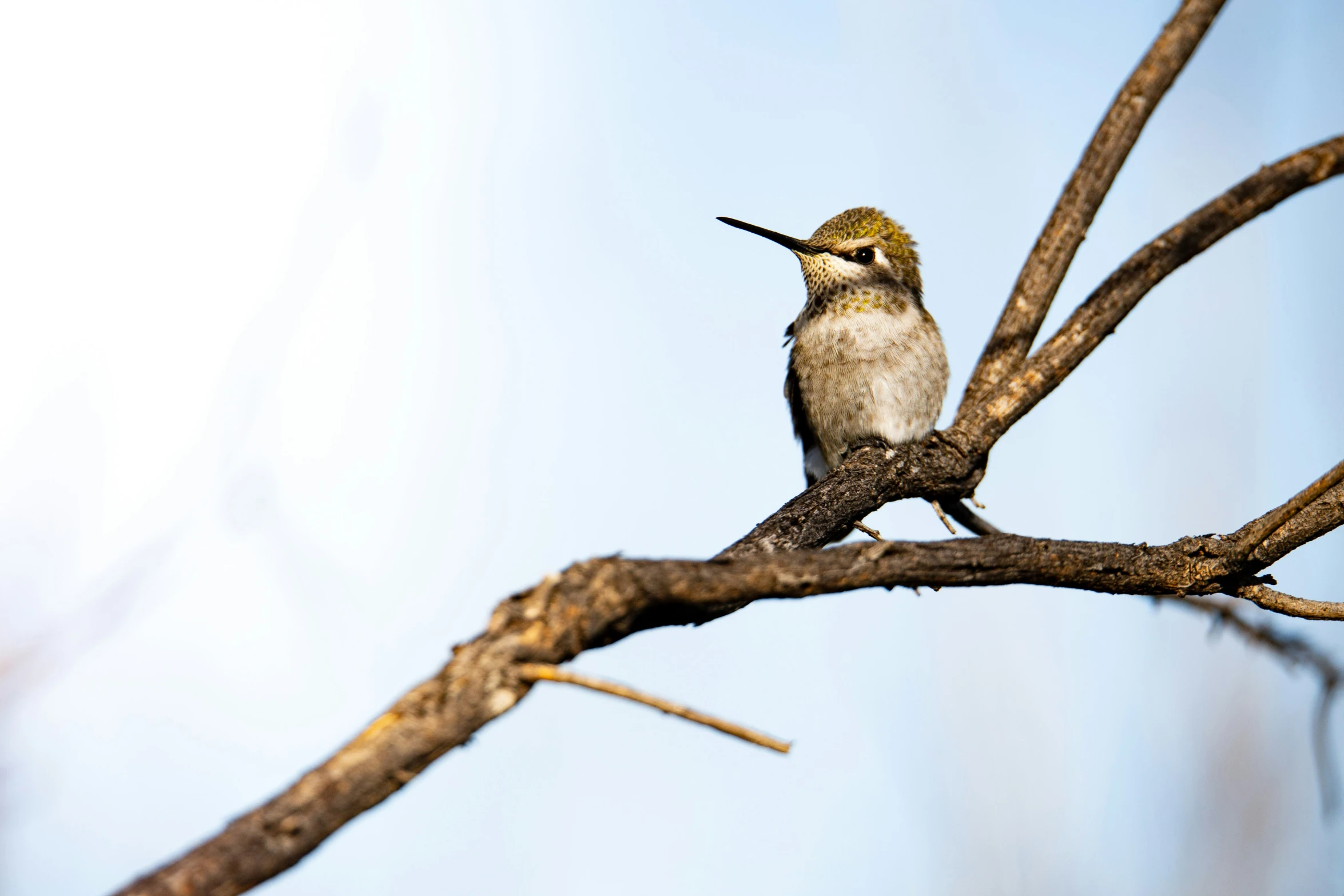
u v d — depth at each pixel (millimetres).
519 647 3600
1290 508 5590
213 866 3113
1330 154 7965
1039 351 8078
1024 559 5051
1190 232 7957
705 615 4441
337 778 3326
